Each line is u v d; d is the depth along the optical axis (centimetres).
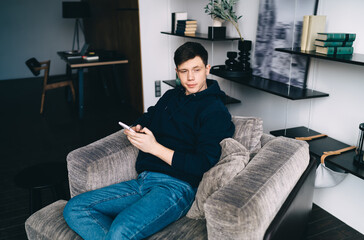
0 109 451
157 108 163
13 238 188
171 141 149
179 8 362
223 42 297
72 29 692
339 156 170
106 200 136
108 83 550
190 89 144
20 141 338
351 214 192
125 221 118
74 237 127
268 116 251
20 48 657
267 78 241
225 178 120
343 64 182
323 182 178
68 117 415
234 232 100
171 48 392
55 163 199
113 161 152
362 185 182
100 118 408
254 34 254
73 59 428
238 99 288
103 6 521
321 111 201
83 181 146
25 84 612
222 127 138
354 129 181
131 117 409
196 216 130
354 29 172
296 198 127
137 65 401
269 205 107
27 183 174
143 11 367
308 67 205
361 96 174
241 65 253
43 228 133
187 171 133
